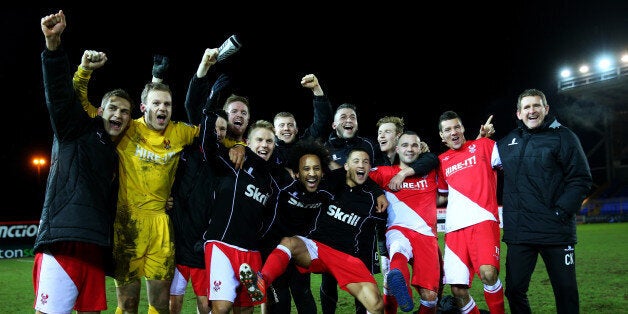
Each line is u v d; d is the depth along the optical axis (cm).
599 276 757
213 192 428
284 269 412
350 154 447
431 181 495
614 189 3334
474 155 476
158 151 407
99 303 365
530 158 433
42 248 349
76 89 390
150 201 402
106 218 359
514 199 439
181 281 433
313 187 430
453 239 470
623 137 3459
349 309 584
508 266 442
